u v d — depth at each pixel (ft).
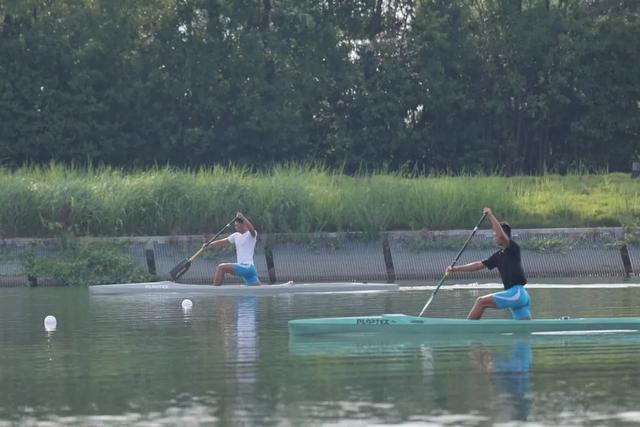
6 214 334.44
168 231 340.80
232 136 508.53
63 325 203.41
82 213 337.52
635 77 522.88
